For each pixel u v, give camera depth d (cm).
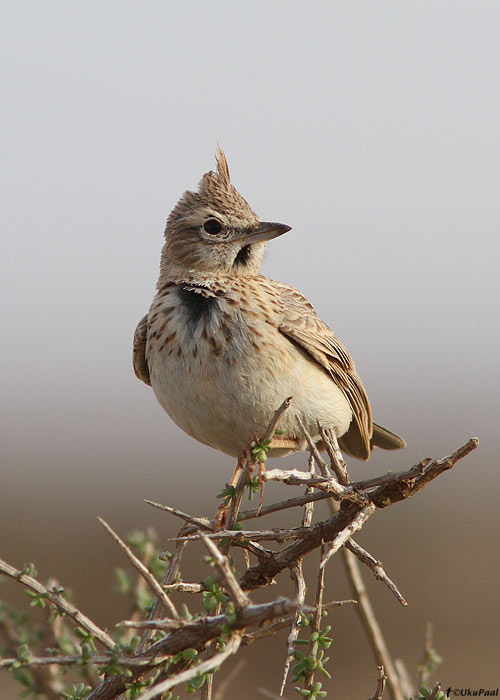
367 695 1622
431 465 746
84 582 1997
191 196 1198
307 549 771
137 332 1210
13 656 769
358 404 1193
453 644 1831
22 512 2388
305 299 1178
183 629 624
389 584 748
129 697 678
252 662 1705
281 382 1057
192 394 1056
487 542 2236
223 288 1099
